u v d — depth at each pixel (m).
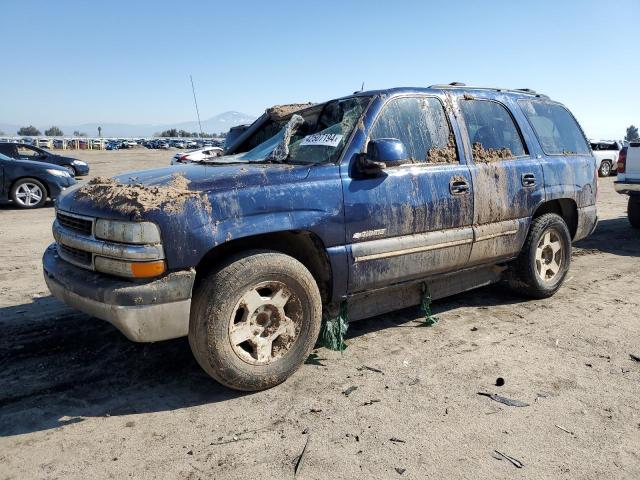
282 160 3.91
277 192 3.32
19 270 6.32
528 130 4.95
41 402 3.22
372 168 3.60
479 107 4.63
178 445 2.78
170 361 3.80
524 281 4.97
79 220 3.32
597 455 2.67
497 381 3.43
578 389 3.35
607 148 21.81
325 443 2.78
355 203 3.61
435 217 4.04
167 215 2.96
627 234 8.75
